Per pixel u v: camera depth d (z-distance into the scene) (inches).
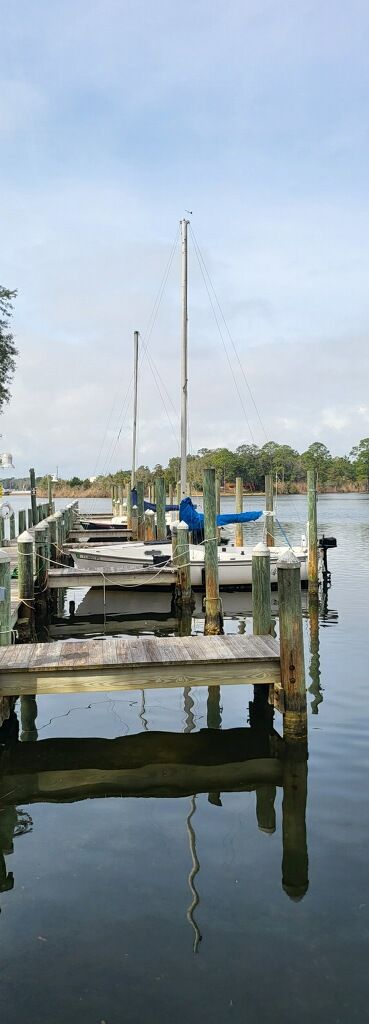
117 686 278.8
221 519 690.8
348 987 133.8
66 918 156.3
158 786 237.0
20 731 296.7
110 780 243.1
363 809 213.5
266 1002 129.7
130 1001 130.0
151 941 147.8
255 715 317.1
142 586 696.4
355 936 149.6
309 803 218.5
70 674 276.4
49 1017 126.1
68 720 311.7
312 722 294.0
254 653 293.7
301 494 3774.6
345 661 403.5
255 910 159.2
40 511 1051.3
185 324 768.3
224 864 179.8
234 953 143.8
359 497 4377.5
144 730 297.4
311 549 671.1
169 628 537.6
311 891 166.9
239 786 235.9
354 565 919.7
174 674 281.7
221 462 3636.8
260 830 199.9
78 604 665.0
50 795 229.8
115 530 1069.8
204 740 284.2
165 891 167.2
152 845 190.5
